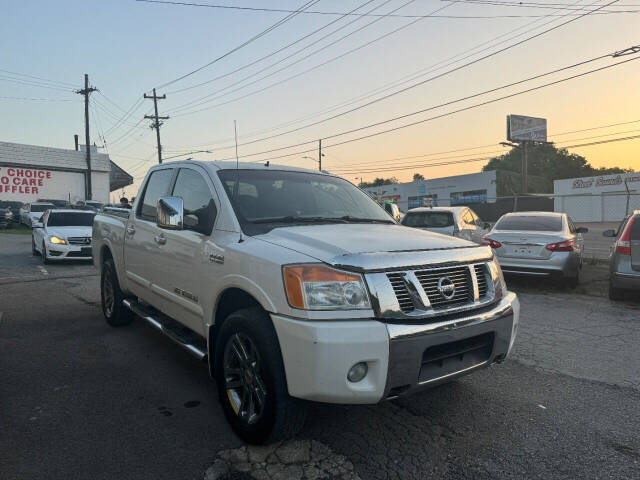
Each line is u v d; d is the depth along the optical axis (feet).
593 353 16.37
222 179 12.50
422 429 10.69
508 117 162.91
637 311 22.89
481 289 10.30
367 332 8.39
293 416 9.19
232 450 9.73
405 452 9.69
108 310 19.49
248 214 11.59
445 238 11.13
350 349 8.28
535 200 86.63
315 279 8.64
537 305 24.31
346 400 8.40
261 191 12.67
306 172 14.93
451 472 8.98
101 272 20.11
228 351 10.43
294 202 12.89
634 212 25.29
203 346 12.30
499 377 14.02
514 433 10.55
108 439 10.16
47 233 40.11
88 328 19.15
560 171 254.68
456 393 12.78
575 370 14.69
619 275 24.04
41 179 124.36
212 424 10.89
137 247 15.94
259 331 9.29
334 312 8.54
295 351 8.54
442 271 9.59
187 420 11.09
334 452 9.66
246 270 9.78
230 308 11.02
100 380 13.57
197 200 13.19
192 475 8.82
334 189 14.66
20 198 120.47
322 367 8.26
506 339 10.43
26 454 9.51
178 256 12.84
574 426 10.93
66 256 39.47
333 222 12.42
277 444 9.96
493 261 10.93
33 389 12.87
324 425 10.84
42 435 10.30
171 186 14.85
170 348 16.56
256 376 9.57
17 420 11.01
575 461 9.43
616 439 10.36
